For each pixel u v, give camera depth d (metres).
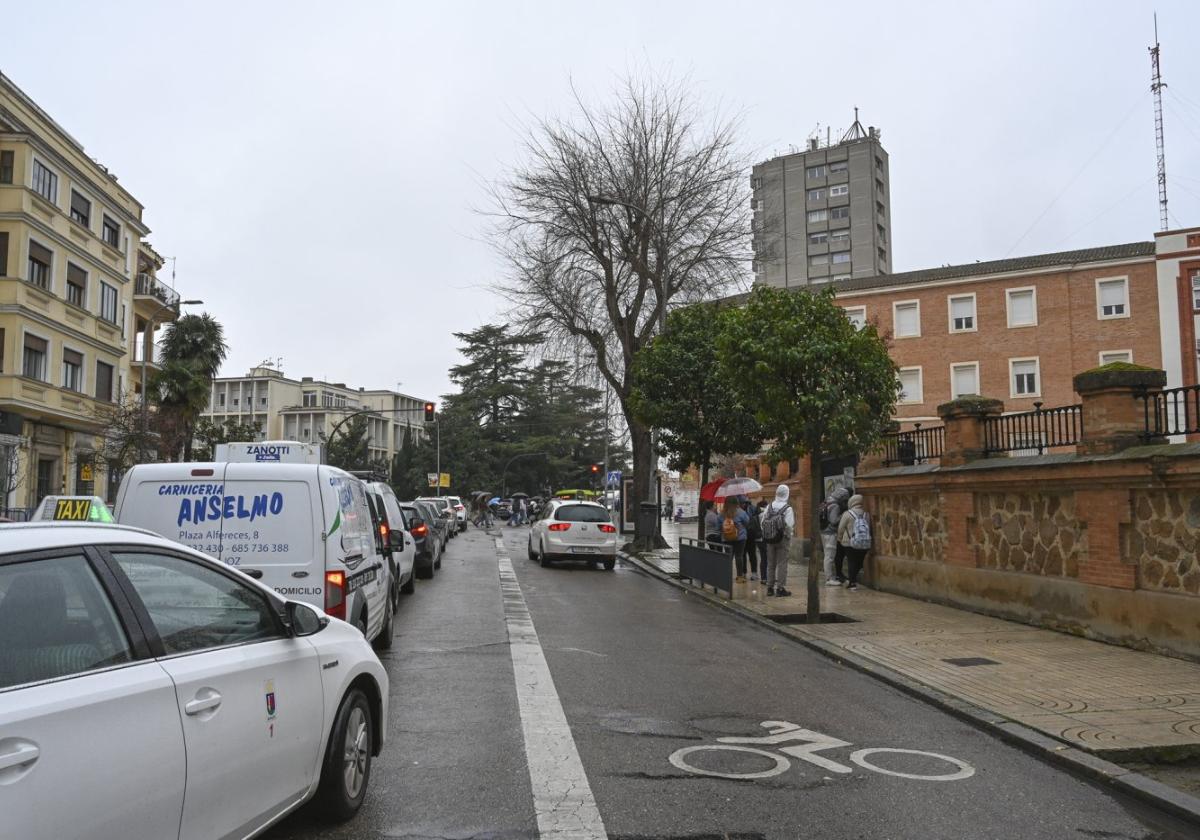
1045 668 8.84
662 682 8.52
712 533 17.67
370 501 10.40
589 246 26.84
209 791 3.57
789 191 81.50
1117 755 6.05
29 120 32.50
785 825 4.84
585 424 75.56
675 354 18.83
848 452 12.38
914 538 14.91
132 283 41.22
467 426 73.56
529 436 73.50
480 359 75.69
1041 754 6.23
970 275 45.69
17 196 31.23
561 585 17.84
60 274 33.69
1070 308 43.88
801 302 12.38
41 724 2.86
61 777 2.88
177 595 3.82
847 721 7.16
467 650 10.14
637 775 5.64
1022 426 12.20
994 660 9.30
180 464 7.45
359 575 8.17
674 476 67.94
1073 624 10.75
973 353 45.56
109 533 3.62
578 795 5.23
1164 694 7.69
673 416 18.69
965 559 13.14
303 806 4.77
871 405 12.45
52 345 32.94
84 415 34.94
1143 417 10.09
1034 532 11.65
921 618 12.42
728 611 14.06
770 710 7.48
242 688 3.86
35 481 32.78
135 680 3.30
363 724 5.05
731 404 18.17
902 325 47.19
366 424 78.06
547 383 74.31
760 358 12.11
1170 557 9.34
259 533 7.30
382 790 5.29
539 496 74.50
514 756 5.99
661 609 14.28
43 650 3.07
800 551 22.42
